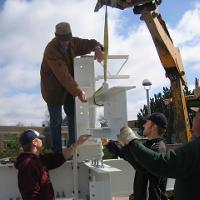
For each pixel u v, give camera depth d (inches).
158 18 222.8
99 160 153.9
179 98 230.4
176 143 227.8
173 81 232.5
